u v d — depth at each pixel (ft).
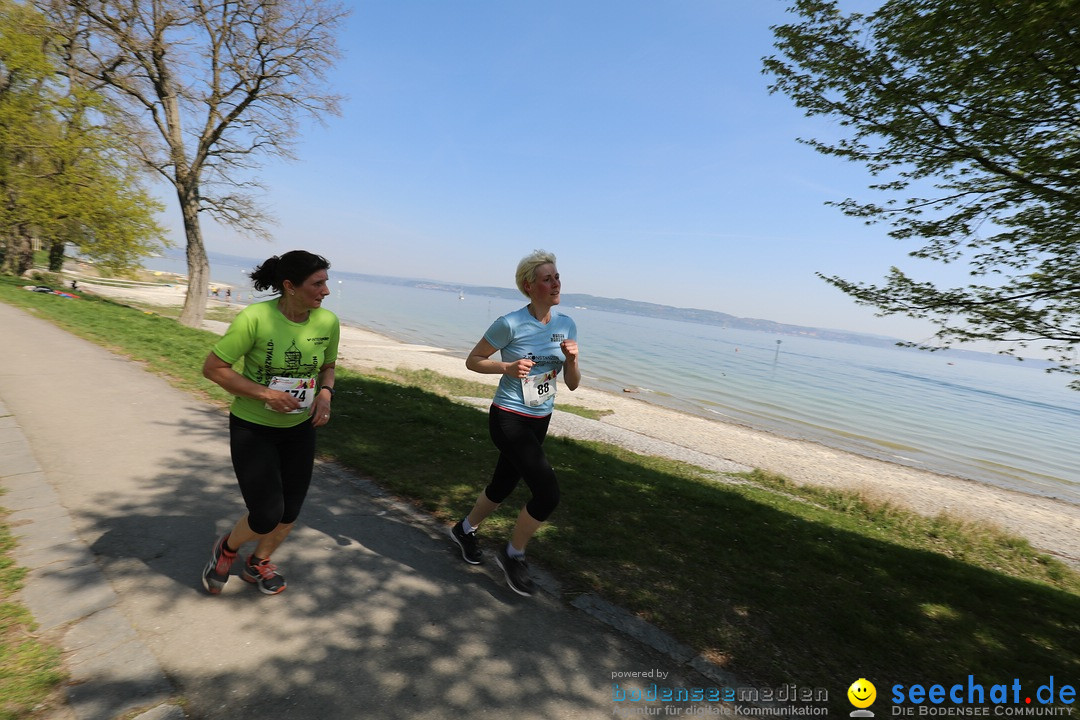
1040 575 23.81
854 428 92.94
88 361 27.09
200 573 9.50
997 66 13.35
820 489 36.50
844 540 17.57
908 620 11.14
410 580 10.09
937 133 15.23
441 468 17.31
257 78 62.03
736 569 12.57
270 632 8.10
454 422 25.58
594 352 189.37
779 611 10.66
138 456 15.01
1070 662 10.59
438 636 8.46
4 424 16.39
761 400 114.32
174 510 11.94
